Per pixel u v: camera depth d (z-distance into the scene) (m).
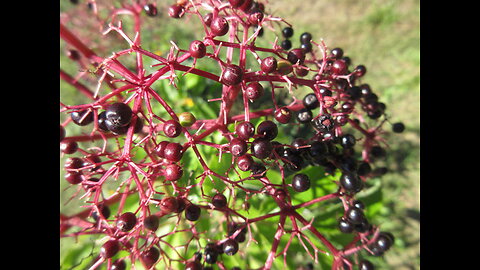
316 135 0.10
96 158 0.09
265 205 0.13
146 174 0.08
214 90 0.16
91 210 0.10
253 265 0.13
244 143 0.08
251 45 0.09
